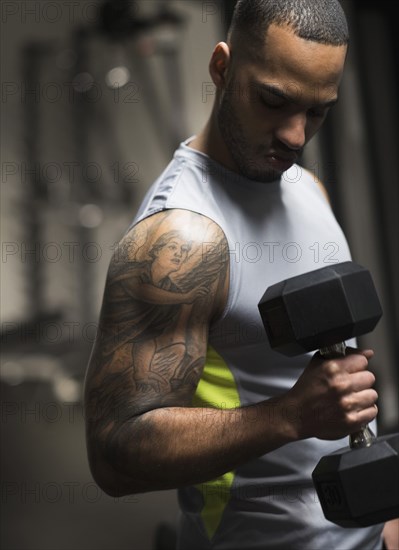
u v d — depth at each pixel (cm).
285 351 106
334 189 370
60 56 513
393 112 381
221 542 129
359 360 103
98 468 115
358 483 100
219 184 122
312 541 126
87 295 552
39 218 550
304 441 126
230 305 119
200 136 127
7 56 563
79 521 317
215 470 112
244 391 124
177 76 512
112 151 541
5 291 571
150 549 288
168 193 120
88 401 116
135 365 114
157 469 111
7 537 304
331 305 101
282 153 116
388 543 137
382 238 382
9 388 485
